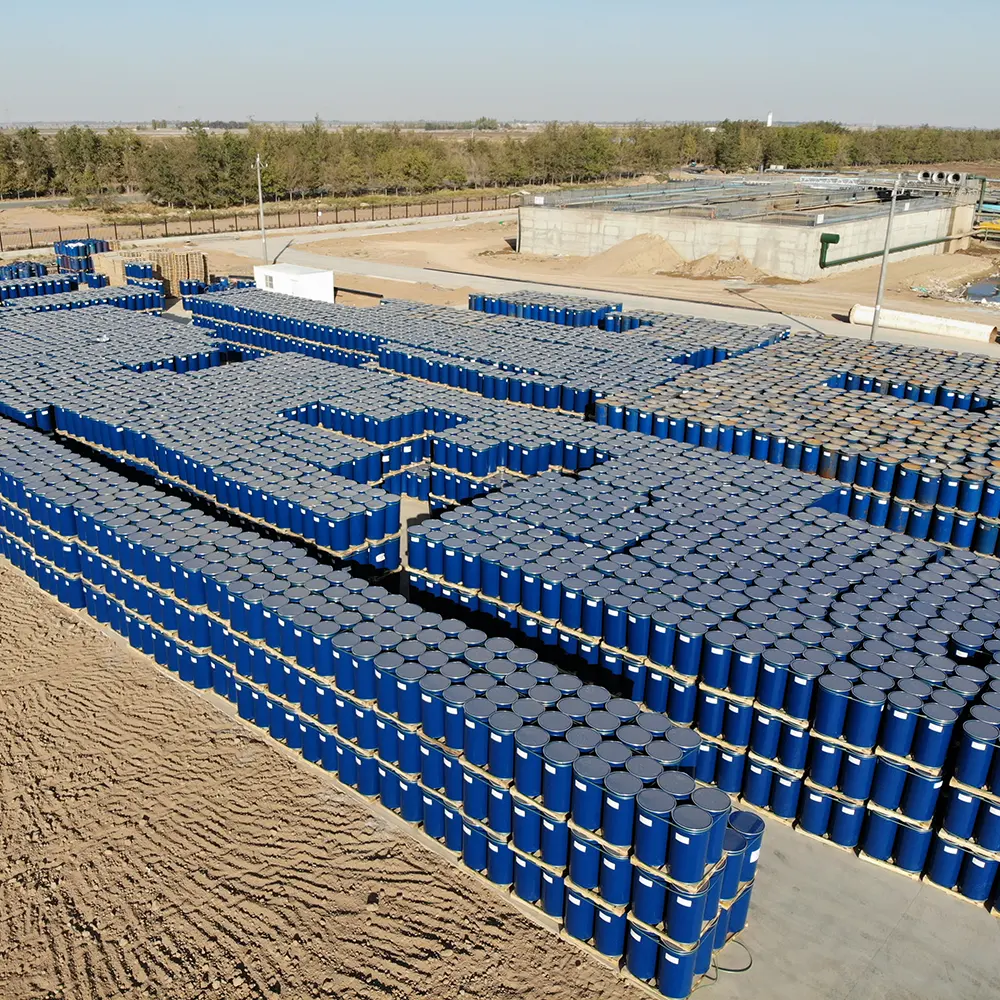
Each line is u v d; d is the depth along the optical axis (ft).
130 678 53.06
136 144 366.02
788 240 193.06
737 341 109.60
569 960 35.01
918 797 38.11
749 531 55.72
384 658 40.98
